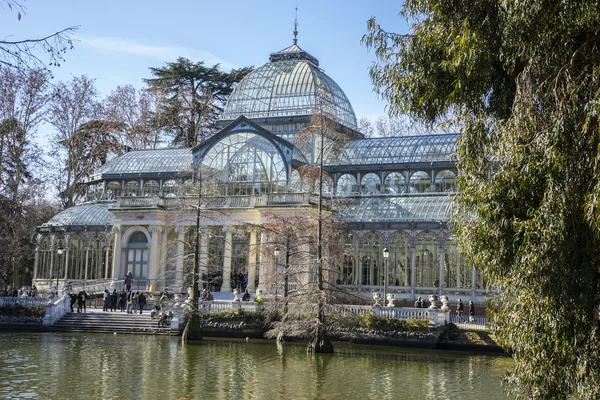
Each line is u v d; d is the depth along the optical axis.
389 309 50.03
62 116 85.31
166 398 28.66
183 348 44.19
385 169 69.06
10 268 85.19
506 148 18.20
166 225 68.81
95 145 90.31
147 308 62.28
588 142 16.66
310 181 51.09
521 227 17.41
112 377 32.97
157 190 77.25
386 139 73.69
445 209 62.91
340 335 48.81
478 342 46.34
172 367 36.34
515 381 18.70
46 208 90.69
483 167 19.98
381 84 22.23
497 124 20.00
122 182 78.62
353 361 40.09
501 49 18.36
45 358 38.44
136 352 41.75
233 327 51.25
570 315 16.98
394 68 21.69
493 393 31.14
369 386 32.34
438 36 20.22
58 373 33.66
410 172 68.69
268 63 84.19
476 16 19.19
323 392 30.73
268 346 46.47
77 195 92.00
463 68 19.45
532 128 17.78
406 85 21.16
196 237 49.91
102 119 88.94
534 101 17.91
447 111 21.50
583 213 16.66
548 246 16.69
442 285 60.44
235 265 69.94
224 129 70.19
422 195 66.62
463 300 59.53
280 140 68.19
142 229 70.19
